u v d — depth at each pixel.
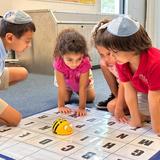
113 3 3.48
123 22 0.82
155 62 0.86
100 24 1.05
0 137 0.87
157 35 3.70
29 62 2.44
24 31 1.01
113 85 1.25
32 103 1.34
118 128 0.95
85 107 1.20
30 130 0.93
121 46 0.81
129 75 0.94
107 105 1.17
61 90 1.21
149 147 0.80
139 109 1.01
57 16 2.29
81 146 0.80
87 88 1.26
